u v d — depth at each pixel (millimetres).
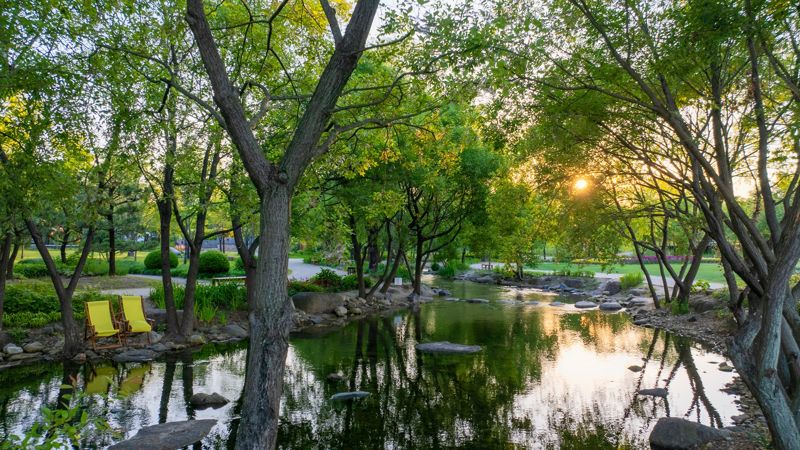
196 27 5352
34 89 9562
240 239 18906
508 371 12930
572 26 8094
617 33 7574
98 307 14664
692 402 10312
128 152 12375
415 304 27484
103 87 10969
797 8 6094
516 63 7207
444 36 6363
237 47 13422
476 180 23750
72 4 9695
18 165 9969
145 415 9422
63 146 11203
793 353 6336
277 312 5234
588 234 14117
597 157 10945
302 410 9930
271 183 5453
